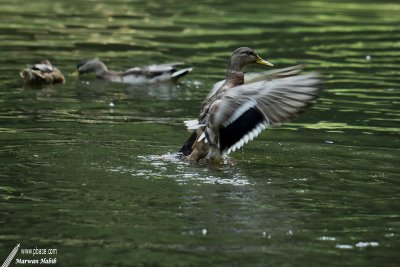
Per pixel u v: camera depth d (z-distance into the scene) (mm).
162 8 34656
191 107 17844
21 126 15445
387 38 27797
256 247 9477
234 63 14031
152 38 26953
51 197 11062
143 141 14297
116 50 24734
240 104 12367
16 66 22078
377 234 9945
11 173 12117
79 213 10477
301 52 24688
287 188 11664
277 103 12141
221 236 9781
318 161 13211
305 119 16625
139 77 20938
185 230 9938
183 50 24891
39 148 13609
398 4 37875
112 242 9578
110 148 13703
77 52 24297
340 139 14828
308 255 9281
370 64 23031
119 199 10992
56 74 20469
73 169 12344
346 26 30531
